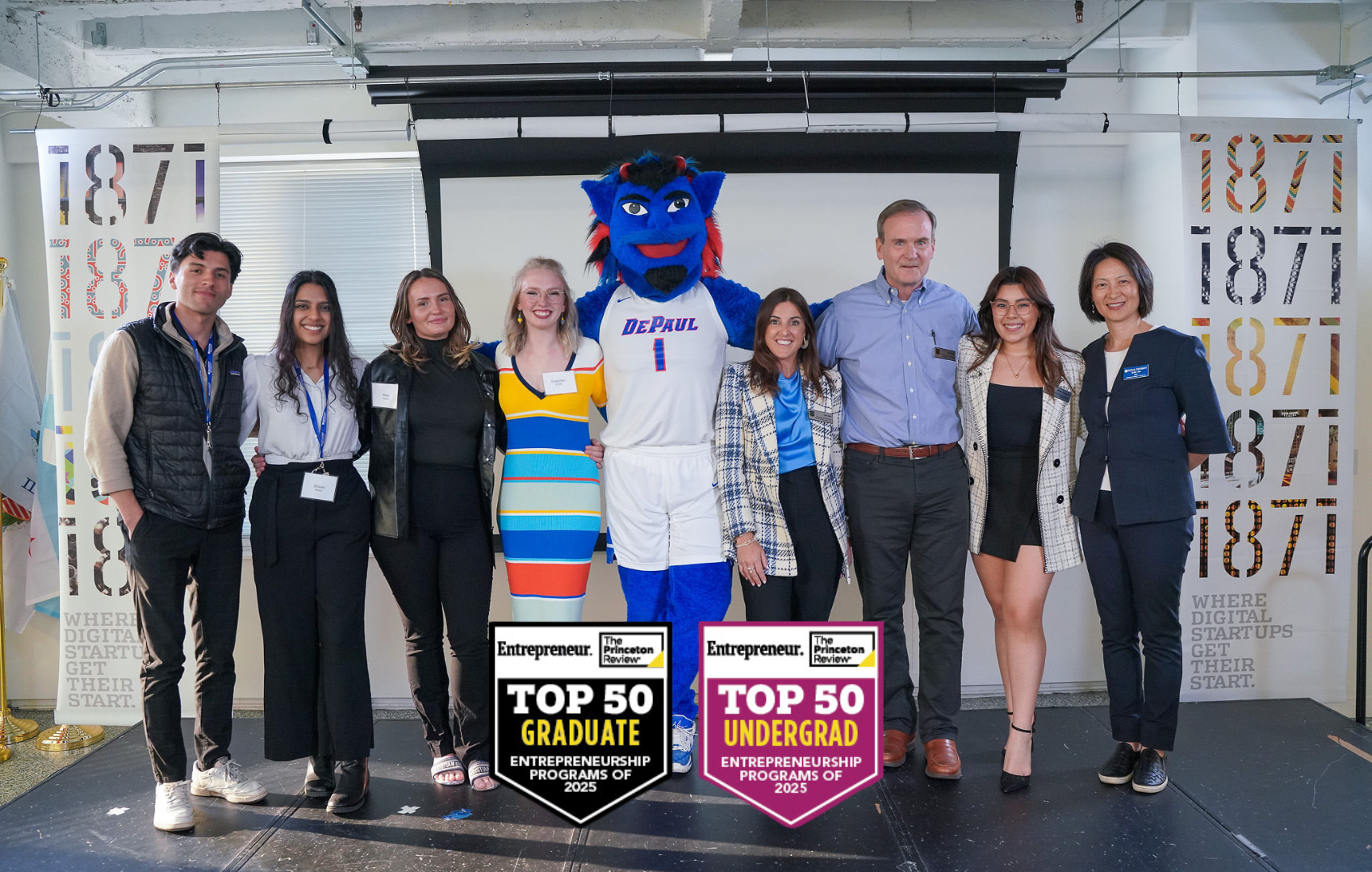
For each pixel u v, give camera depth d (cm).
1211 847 243
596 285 367
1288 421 354
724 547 287
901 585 296
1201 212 348
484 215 365
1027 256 391
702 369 287
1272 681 359
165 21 380
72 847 251
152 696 258
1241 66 370
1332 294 354
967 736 329
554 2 356
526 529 278
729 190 364
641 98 361
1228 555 355
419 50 370
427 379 274
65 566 341
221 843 252
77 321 338
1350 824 255
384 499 271
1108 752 311
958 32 368
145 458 257
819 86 362
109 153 337
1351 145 353
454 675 284
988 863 236
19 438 360
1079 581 379
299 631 266
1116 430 276
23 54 341
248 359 273
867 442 290
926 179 365
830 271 366
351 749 266
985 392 286
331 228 381
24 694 381
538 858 241
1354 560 380
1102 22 368
